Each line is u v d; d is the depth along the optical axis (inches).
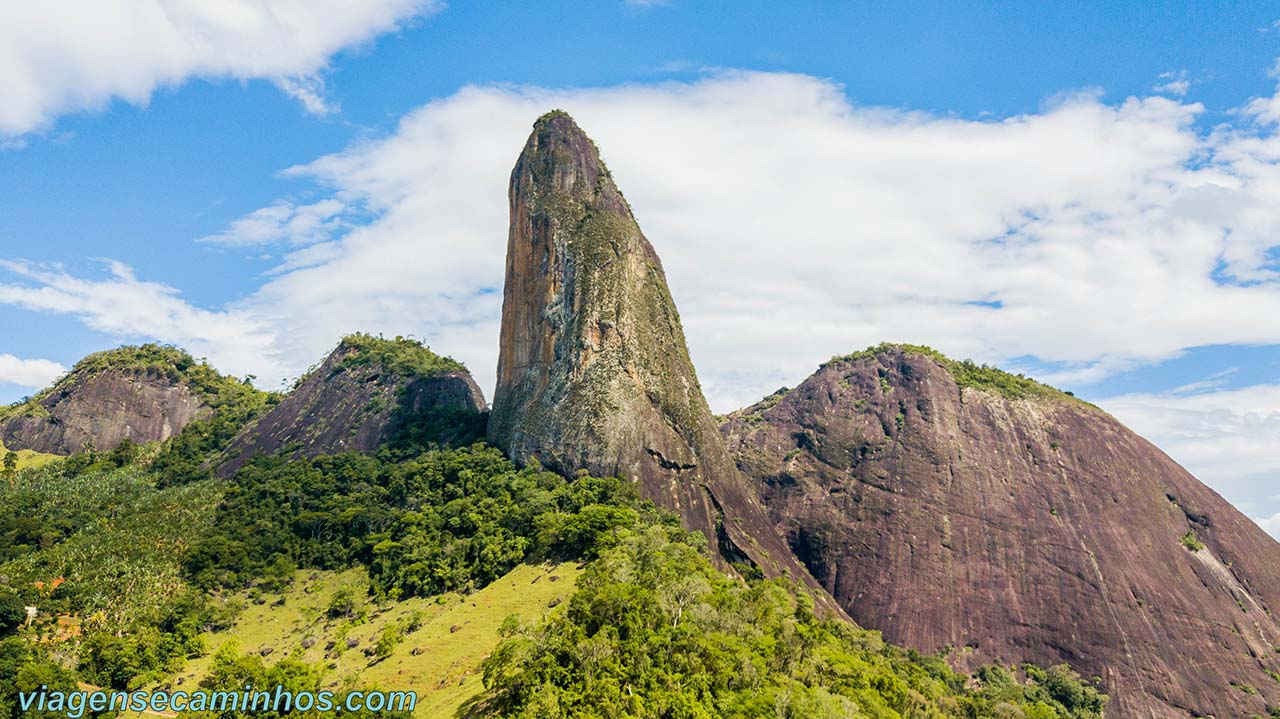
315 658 3501.5
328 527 4761.3
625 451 4965.6
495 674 2672.2
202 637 3799.2
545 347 5502.0
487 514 4490.7
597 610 2755.9
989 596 5280.5
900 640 5132.9
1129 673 4753.9
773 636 3006.9
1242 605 5275.6
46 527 4722.0
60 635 3489.2
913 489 5920.3
